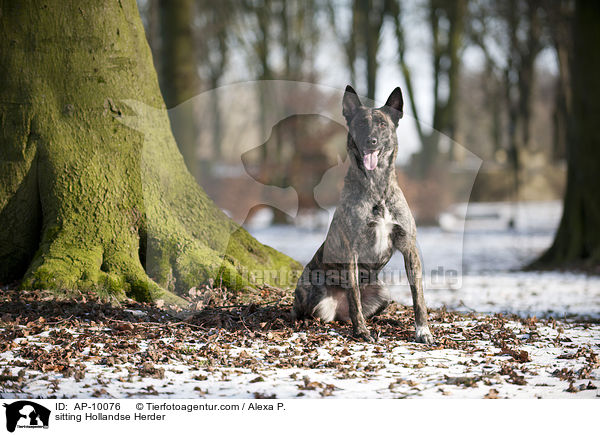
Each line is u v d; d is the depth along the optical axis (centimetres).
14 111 612
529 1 2086
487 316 602
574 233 1250
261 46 2606
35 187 616
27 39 612
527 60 2289
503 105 3381
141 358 415
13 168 611
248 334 482
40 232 628
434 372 397
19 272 629
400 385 370
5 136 614
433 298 770
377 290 526
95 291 552
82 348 431
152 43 1697
